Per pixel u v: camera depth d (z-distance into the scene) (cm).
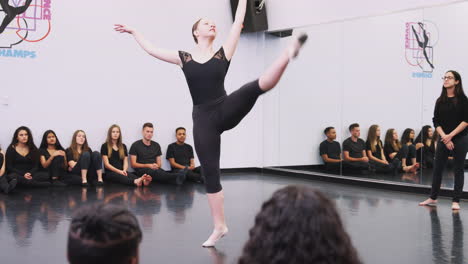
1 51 588
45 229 358
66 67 628
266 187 605
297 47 195
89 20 641
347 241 68
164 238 337
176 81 705
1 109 589
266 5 746
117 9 659
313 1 680
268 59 751
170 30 697
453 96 462
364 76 625
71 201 480
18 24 597
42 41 612
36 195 516
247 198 518
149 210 438
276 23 732
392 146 595
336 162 657
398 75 590
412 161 574
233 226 379
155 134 691
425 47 565
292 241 66
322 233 66
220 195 313
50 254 293
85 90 641
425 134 564
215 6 728
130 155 650
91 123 646
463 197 521
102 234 75
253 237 69
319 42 677
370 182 615
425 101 565
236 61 750
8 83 593
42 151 589
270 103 757
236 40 298
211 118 289
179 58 294
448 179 542
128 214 79
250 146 772
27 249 304
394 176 591
